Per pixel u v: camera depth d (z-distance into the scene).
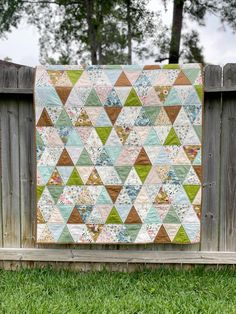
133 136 3.27
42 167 3.31
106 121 3.26
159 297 2.88
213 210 3.42
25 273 3.34
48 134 3.28
